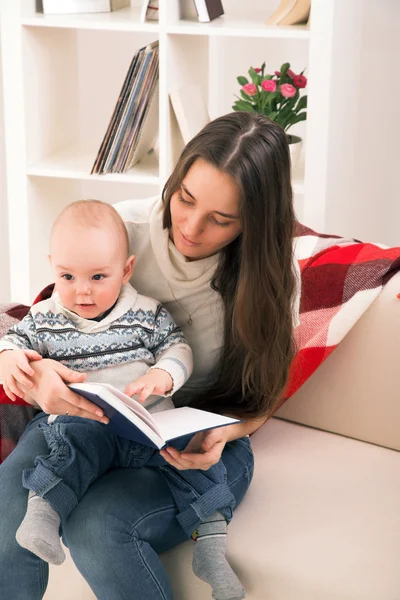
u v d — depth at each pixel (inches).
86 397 58.5
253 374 69.1
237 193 60.8
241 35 95.0
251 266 64.1
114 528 60.9
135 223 70.4
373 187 118.6
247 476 69.1
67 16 101.5
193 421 61.0
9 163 105.7
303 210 100.9
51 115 110.0
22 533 60.0
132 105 100.5
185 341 69.2
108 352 65.6
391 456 76.0
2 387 72.9
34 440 67.1
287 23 97.3
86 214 64.6
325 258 80.8
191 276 68.5
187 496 64.0
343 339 78.1
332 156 101.2
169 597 62.4
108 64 120.4
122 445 66.1
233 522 66.6
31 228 109.0
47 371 60.4
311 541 64.4
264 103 101.2
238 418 69.9
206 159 60.9
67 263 63.7
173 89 100.1
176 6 97.7
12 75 101.8
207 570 61.8
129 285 68.4
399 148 115.7
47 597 72.3
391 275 78.5
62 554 60.5
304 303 78.6
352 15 101.4
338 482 71.6
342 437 78.7
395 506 68.7
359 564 62.2
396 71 111.2
